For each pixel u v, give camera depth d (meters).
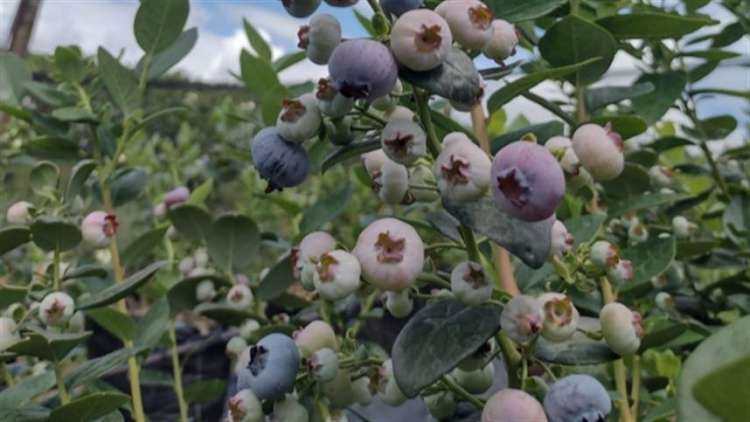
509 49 0.18
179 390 0.33
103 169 0.32
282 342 0.17
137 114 0.32
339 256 0.16
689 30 0.24
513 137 0.23
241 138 0.62
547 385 0.18
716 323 0.32
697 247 0.29
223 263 0.32
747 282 0.31
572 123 0.25
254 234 0.32
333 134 0.17
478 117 0.20
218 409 0.42
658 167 0.32
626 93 0.27
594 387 0.15
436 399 0.20
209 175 0.60
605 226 0.30
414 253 0.15
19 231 0.23
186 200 0.39
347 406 0.19
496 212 0.15
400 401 0.19
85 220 0.26
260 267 0.47
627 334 0.16
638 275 0.24
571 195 0.30
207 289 0.32
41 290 0.25
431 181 0.18
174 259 0.40
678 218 0.32
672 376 0.28
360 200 0.62
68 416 0.20
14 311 0.23
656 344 0.24
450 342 0.16
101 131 0.32
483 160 0.15
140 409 0.28
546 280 0.24
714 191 0.37
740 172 0.36
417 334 0.16
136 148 0.60
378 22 0.16
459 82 0.15
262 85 0.33
